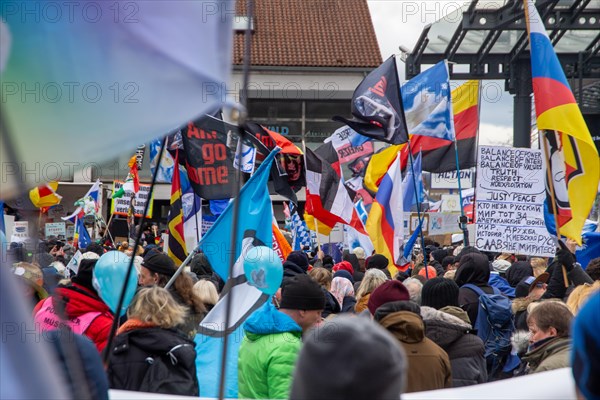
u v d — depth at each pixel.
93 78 2.43
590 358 2.32
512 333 8.36
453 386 6.48
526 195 13.45
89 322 6.02
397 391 2.09
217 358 6.35
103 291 5.72
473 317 8.84
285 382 5.38
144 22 2.45
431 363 5.67
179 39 2.47
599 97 31.73
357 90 12.35
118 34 2.43
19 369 2.28
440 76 14.23
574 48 30.23
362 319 2.18
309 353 2.10
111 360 5.41
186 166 10.59
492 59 28.75
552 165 10.07
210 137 10.61
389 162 15.82
